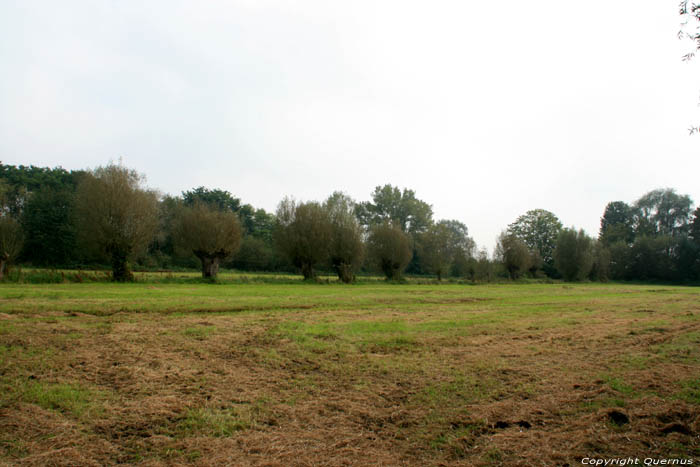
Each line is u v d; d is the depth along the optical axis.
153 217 37.12
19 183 64.62
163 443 5.46
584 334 13.52
